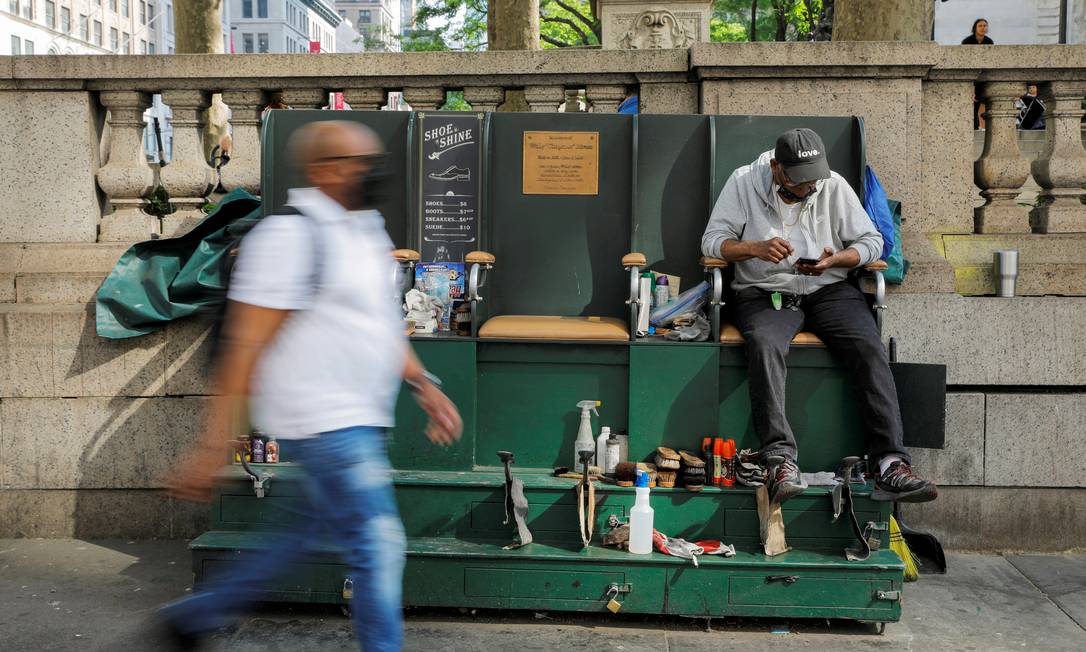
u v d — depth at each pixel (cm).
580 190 490
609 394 453
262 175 480
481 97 551
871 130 521
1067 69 530
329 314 297
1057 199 551
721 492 428
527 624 425
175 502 525
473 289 445
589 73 539
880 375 428
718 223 451
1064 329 508
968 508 515
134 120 557
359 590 303
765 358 421
